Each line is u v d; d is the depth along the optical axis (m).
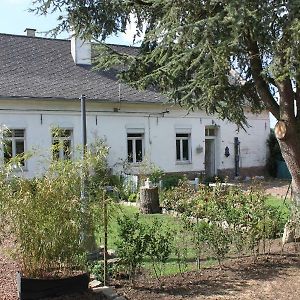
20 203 5.18
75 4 9.58
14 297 5.45
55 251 5.36
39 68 22.86
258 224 7.31
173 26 7.69
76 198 5.39
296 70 6.54
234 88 9.73
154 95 24.36
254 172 28.55
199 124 26.02
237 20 6.52
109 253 7.48
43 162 5.73
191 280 6.44
